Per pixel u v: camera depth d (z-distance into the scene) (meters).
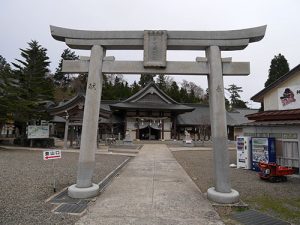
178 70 7.42
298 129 10.86
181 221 5.12
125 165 13.55
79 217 5.25
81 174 7.00
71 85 59.78
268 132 12.38
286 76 12.54
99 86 7.41
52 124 40.28
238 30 7.31
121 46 7.66
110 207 5.93
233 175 10.89
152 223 4.98
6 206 5.91
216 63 7.23
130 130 37.78
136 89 56.31
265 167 9.59
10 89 21.83
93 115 7.24
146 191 7.54
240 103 69.38
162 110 37.31
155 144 32.56
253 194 7.58
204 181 9.38
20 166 12.12
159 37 7.41
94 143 7.21
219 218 5.34
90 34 7.57
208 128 41.31
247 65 7.34
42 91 26.11
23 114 23.53
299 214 5.79
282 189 8.30
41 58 27.91
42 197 6.74
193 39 7.42
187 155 19.94
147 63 7.30
